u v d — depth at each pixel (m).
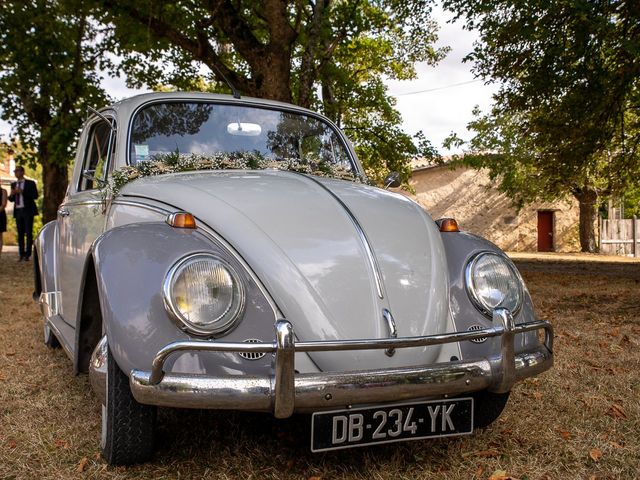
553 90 8.04
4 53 9.90
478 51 8.62
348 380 1.94
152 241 2.17
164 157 3.10
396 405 2.12
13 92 11.30
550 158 9.55
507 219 26.09
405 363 2.18
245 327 2.03
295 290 2.15
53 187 14.08
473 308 2.36
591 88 7.73
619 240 25.50
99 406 3.03
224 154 3.20
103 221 3.01
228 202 2.42
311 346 1.88
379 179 13.73
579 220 26.11
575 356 4.22
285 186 2.67
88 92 10.75
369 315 2.19
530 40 7.75
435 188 26.08
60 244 4.02
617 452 2.55
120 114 3.28
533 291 8.30
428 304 2.30
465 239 2.62
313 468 2.33
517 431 2.76
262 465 2.37
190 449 2.47
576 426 2.84
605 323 5.55
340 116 13.07
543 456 2.51
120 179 2.96
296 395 1.88
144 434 2.23
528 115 9.90
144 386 1.87
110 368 2.17
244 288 2.07
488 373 2.15
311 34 8.28
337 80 12.51
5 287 7.98
